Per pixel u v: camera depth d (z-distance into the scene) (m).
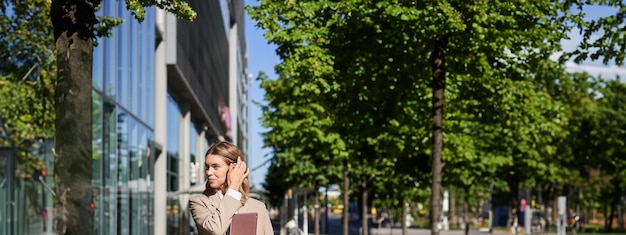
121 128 24.23
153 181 31.91
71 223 7.27
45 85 13.50
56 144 7.39
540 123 20.92
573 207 67.06
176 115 42.38
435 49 15.79
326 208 59.97
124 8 24.67
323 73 16.75
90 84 7.55
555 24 16.02
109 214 21.92
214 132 60.97
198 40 44.88
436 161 15.77
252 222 4.99
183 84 39.41
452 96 17.28
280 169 41.94
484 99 17.48
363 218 39.75
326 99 18.16
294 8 17.22
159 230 35.69
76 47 7.50
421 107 18.16
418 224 97.38
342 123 18.47
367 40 16.47
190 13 8.31
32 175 14.13
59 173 7.34
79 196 7.32
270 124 33.66
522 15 15.69
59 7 7.49
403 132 19.94
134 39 27.22
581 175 59.97
